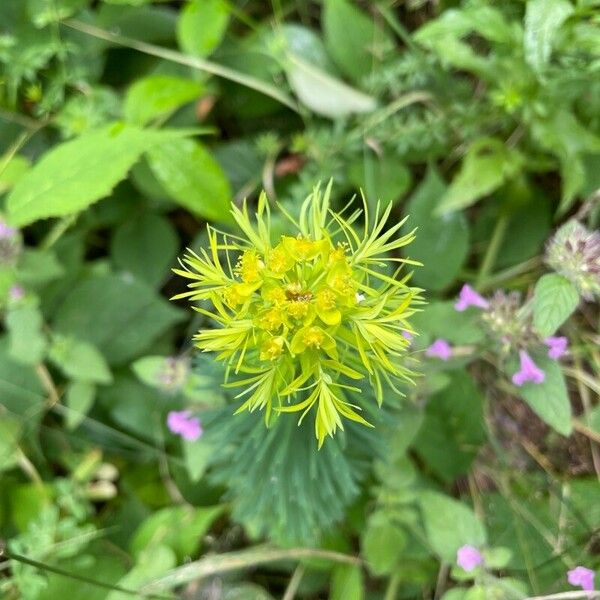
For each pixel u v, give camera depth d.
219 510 0.21
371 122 0.22
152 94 0.20
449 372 0.20
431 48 0.21
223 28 0.22
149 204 0.23
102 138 0.17
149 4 0.23
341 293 0.11
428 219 0.21
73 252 0.23
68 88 0.23
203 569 0.19
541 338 0.16
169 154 0.19
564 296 0.15
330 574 0.21
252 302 0.12
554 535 0.19
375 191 0.22
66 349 0.21
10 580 0.19
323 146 0.22
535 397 0.17
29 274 0.21
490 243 0.23
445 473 0.21
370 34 0.23
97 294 0.22
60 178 0.17
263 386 0.12
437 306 0.18
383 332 0.11
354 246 0.22
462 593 0.18
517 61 0.19
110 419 0.22
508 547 0.19
